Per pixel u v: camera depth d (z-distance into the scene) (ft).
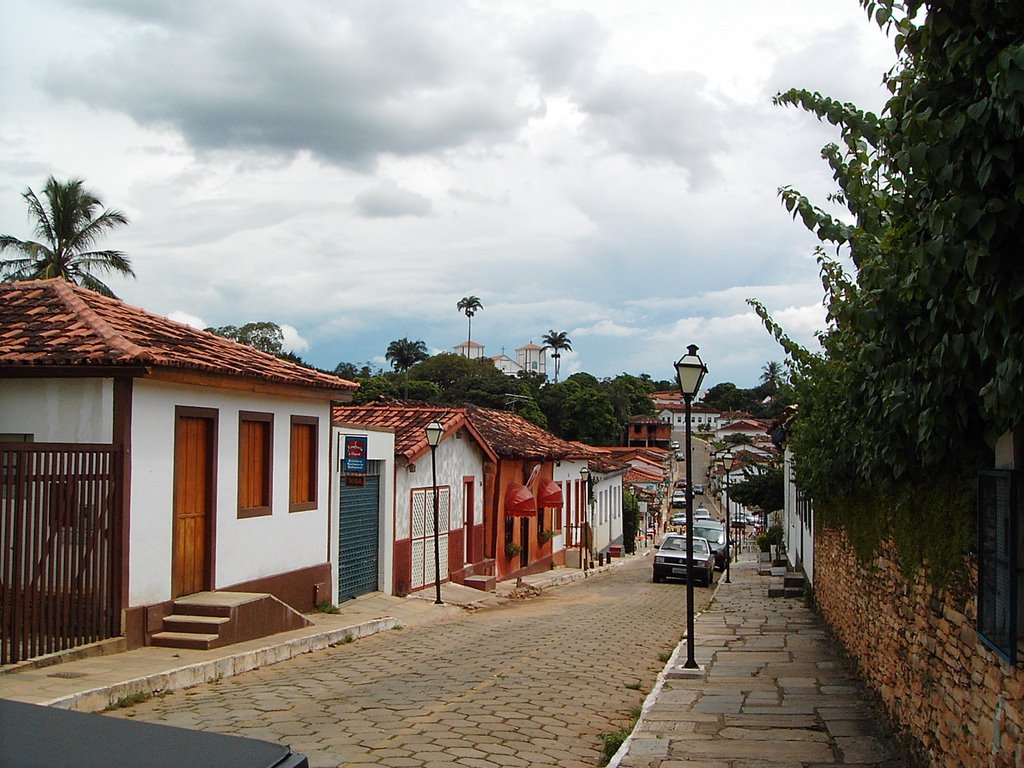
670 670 38.65
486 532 87.66
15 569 31.91
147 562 38.24
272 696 32.65
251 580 46.37
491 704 31.91
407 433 70.59
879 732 27.89
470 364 269.23
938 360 17.87
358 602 59.06
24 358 36.99
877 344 22.80
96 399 37.11
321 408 53.67
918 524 23.62
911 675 24.48
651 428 343.46
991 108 13.66
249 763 8.45
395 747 25.48
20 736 8.70
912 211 19.04
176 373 38.86
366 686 35.19
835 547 45.52
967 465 19.30
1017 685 16.07
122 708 29.86
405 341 342.44
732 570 112.78
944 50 15.72
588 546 120.26
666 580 99.04
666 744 26.32
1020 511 16.03
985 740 17.93
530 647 46.80
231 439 44.65
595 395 247.50
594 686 36.37
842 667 39.70
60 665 33.14
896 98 17.84
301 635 44.37
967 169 14.69
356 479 57.31
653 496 224.53
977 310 15.74
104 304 46.55
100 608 35.68
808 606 65.51
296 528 50.88
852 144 27.27
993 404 15.21
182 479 41.32
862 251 26.91
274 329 167.22
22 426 37.83
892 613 27.32
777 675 37.93
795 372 44.29
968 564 19.27
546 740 27.35
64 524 34.01
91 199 130.82
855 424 30.35
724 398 484.74
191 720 28.55
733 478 173.78
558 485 112.37
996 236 14.37
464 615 63.41
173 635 38.47
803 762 24.52
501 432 100.07
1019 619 15.92
